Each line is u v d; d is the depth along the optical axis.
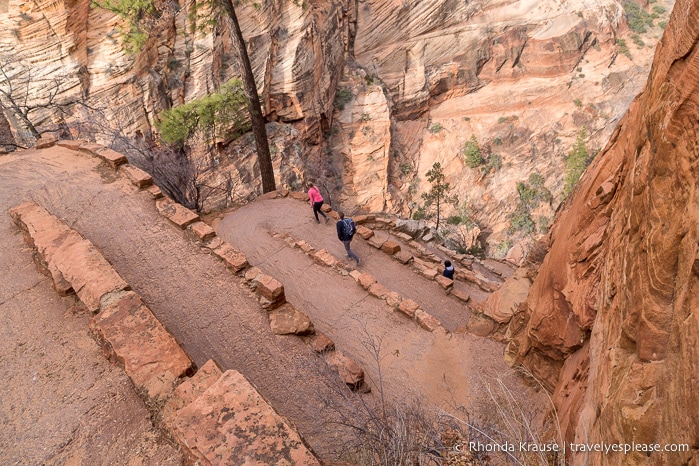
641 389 2.10
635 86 40.88
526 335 5.27
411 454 3.36
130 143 14.88
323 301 7.99
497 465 3.45
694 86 2.01
